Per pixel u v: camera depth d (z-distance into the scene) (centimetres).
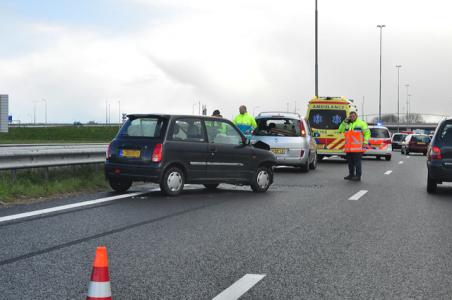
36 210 1027
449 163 1389
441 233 843
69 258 661
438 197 1336
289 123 2180
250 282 562
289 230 857
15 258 657
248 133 1992
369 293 528
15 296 510
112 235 803
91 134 7481
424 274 599
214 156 1328
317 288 544
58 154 1405
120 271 603
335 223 928
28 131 7169
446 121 1438
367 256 684
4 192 1162
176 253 691
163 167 1245
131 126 1308
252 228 871
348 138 1811
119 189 1367
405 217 1004
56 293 521
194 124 1320
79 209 1050
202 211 1046
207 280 569
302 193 1392
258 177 1412
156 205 1119
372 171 2288
